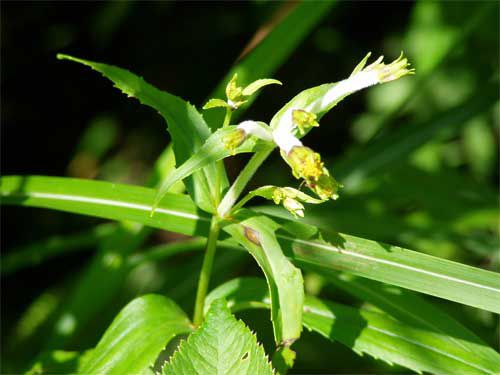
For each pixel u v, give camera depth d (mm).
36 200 395
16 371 659
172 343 573
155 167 484
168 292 558
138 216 380
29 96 968
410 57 828
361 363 559
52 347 489
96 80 978
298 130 331
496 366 357
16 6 921
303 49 952
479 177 778
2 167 956
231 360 311
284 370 314
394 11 955
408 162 621
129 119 980
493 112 780
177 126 354
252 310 536
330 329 365
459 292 339
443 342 365
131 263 522
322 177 305
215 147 312
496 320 524
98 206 387
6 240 903
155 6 930
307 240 354
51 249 582
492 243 560
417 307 378
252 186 848
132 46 960
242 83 479
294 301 319
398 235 553
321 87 324
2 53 937
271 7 863
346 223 556
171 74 959
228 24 941
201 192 349
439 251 602
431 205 603
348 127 950
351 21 962
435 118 569
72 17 938
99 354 346
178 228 377
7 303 861
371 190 612
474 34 769
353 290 389
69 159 971
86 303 492
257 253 329
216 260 566
